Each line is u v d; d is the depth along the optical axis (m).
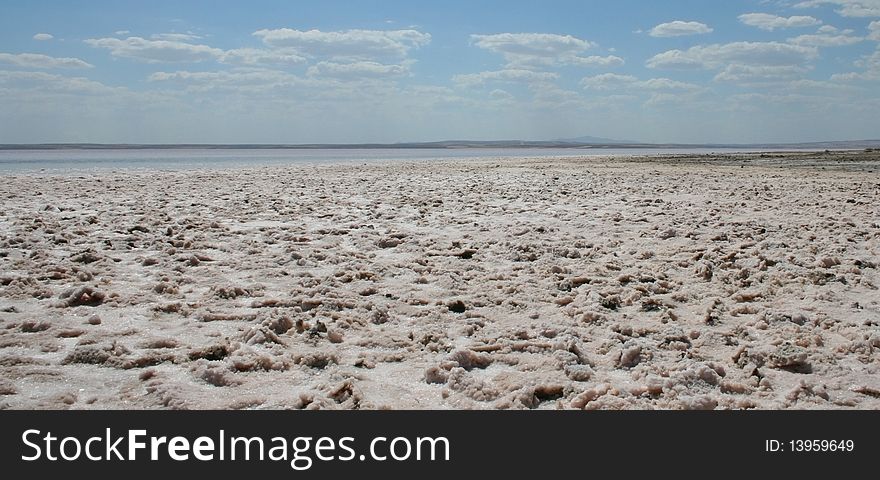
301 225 13.03
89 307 7.01
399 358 5.75
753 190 21.09
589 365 5.65
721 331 6.45
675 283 8.41
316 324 6.39
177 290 7.74
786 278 8.50
